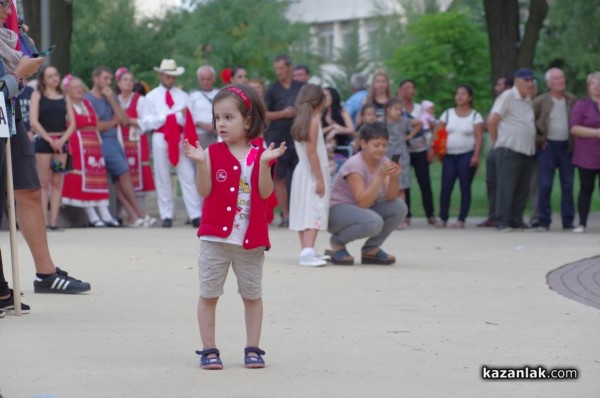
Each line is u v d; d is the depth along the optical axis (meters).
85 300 10.93
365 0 72.88
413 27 47.03
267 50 46.78
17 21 10.34
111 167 22.23
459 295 11.59
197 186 7.70
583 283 12.65
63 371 7.62
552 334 9.20
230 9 45.72
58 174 20.58
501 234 20.00
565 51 41.44
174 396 6.92
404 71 46.56
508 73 26.12
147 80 45.03
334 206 14.59
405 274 13.49
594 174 20.03
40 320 9.71
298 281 12.71
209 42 45.50
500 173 20.61
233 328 9.36
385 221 14.64
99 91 21.95
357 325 9.59
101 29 45.38
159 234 19.70
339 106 22.50
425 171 22.53
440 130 22.06
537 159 21.08
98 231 20.55
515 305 10.88
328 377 7.49
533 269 14.08
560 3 37.91
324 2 75.12
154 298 11.13
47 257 11.30
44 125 20.27
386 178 14.54
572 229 21.02
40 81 20.33
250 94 7.74
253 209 7.72
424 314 10.24
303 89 14.45
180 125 21.77
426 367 7.82
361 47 62.47
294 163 21.66
